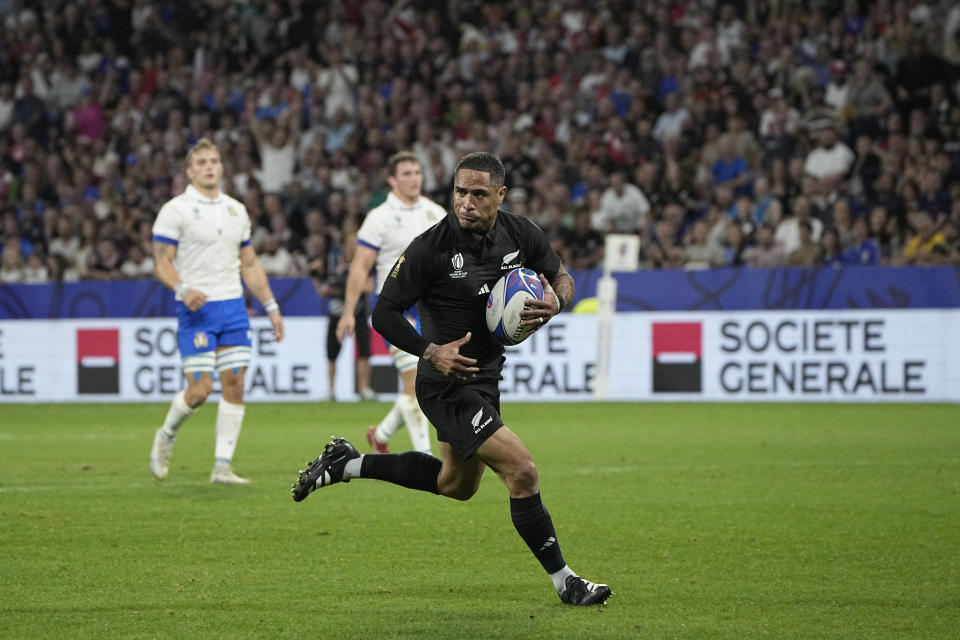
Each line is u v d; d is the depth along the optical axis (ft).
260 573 65.26
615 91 247.70
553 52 258.98
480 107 256.73
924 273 185.68
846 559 68.28
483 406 56.85
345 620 54.44
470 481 61.21
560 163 237.86
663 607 56.80
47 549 72.38
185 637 51.42
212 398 209.05
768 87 239.91
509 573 65.21
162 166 252.42
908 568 65.62
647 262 215.31
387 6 277.03
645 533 77.10
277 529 79.20
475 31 270.46
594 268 216.13
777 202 213.46
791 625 53.16
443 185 239.30
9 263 236.43
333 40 275.39
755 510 86.12
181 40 280.72
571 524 80.64
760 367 191.42
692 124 234.58
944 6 238.27
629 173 233.35
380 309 57.72
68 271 241.55
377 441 112.78
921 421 154.81
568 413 172.45
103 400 207.00
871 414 165.37
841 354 188.34
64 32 284.61
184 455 124.88
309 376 202.18
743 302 191.93
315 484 62.44
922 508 86.53
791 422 155.12
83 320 207.82
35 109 274.16
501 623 53.72
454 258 57.77
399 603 58.03
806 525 79.66
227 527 80.07
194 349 99.55
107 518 83.82
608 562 67.82
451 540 75.20
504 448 55.93
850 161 221.66
